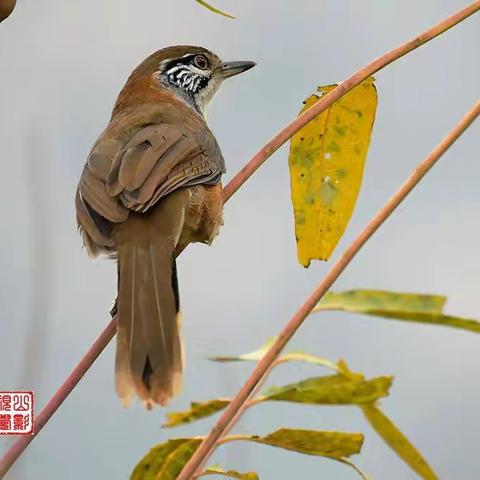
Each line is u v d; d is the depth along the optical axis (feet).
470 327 32.50
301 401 31.53
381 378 31.45
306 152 34.76
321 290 28.68
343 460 31.01
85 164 34.37
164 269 31.60
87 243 32.68
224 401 32.14
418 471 33.45
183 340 29.81
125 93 42.80
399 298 32.58
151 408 28.60
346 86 30.86
